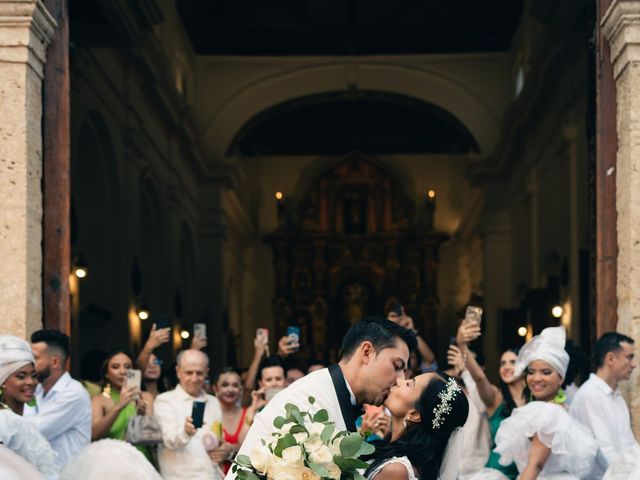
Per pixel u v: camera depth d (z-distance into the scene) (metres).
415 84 25.48
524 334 18.83
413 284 33.91
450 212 34.25
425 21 24.73
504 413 6.70
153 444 6.32
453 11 24.59
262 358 8.50
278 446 3.24
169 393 6.75
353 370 3.72
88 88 14.45
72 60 12.88
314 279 34.12
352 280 34.31
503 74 25.30
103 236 16.05
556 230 18.12
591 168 7.43
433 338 33.47
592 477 5.55
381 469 3.31
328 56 25.47
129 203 17.36
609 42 6.73
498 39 24.88
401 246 34.12
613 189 6.80
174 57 22.31
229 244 29.39
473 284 31.86
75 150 13.88
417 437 3.47
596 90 7.05
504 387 6.90
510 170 24.69
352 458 3.21
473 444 6.66
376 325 3.75
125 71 17.06
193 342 8.06
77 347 14.31
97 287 15.95
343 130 33.00
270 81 25.73
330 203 34.34
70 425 5.55
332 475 3.19
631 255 6.27
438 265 34.12
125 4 11.77
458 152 34.00
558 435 5.20
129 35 12.34
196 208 26.36
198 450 6.52
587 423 5.64
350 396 3.72
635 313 6.23
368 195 34.41
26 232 6.15
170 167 21.88
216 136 26.06
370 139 33.25
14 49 6.23
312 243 34.16
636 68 6.30
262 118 26.25
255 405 7.16
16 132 6.20
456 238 33.88
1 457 2.03
